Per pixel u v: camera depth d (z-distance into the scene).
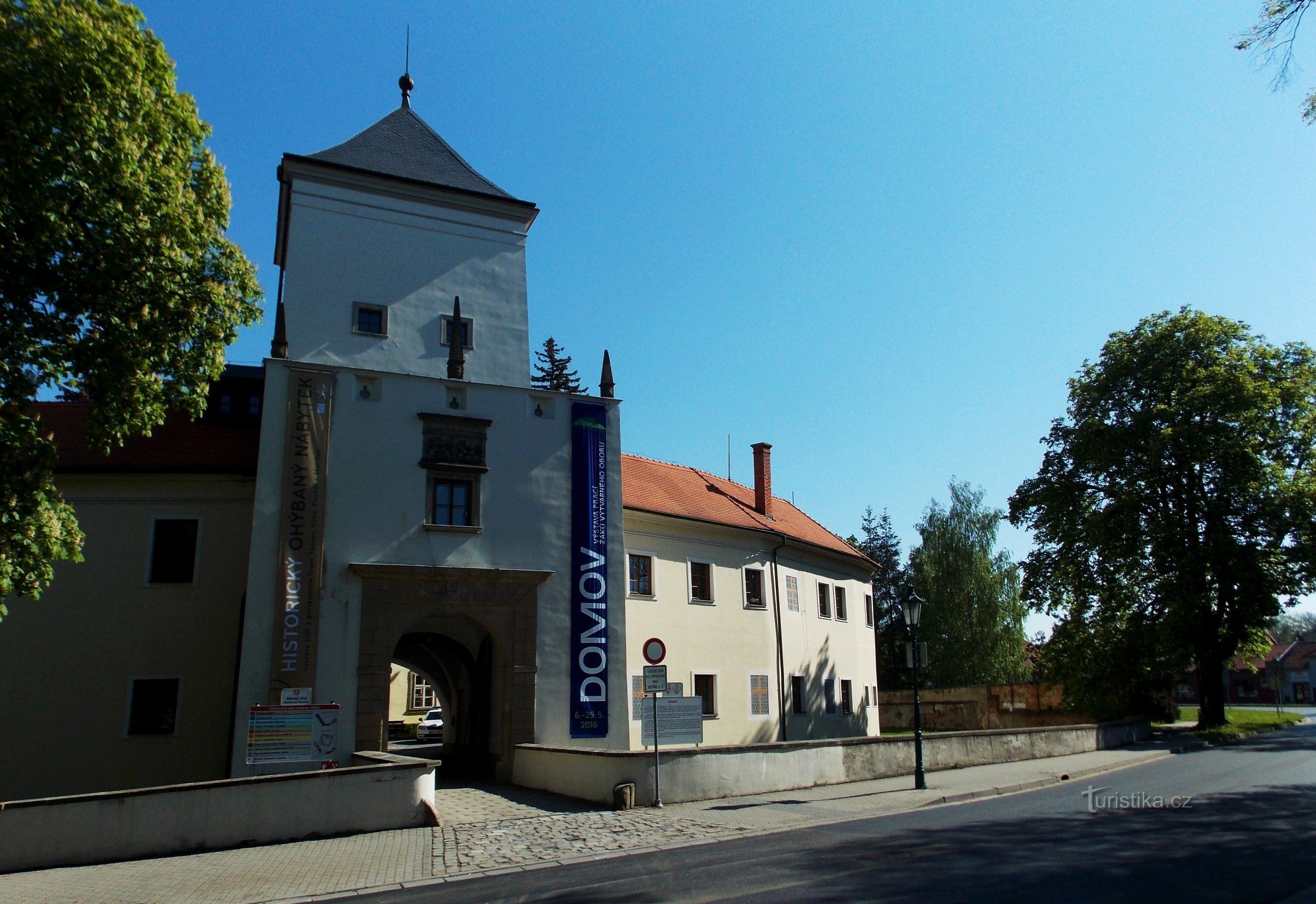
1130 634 36.16
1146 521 36.00
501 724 21.11
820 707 35.34
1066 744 26.78
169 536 22.61
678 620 28.98
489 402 22.78
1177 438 34.28
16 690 20.95
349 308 24.83
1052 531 38.44
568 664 21.97
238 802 13.70
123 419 15.60
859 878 9.97
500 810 16.53
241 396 25.73
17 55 13.68
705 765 17.41
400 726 49.47
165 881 11.39
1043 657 39.47
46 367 14.52
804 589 35.75
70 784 20.75
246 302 17.27
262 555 19.69
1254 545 34.53
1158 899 8.60
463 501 22.09
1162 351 36.50
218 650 22.05
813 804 16.59
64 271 14.45
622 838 13.54
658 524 28.92
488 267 26.78
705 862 11.42
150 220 15.01
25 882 11.57
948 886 9.37
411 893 10.48
